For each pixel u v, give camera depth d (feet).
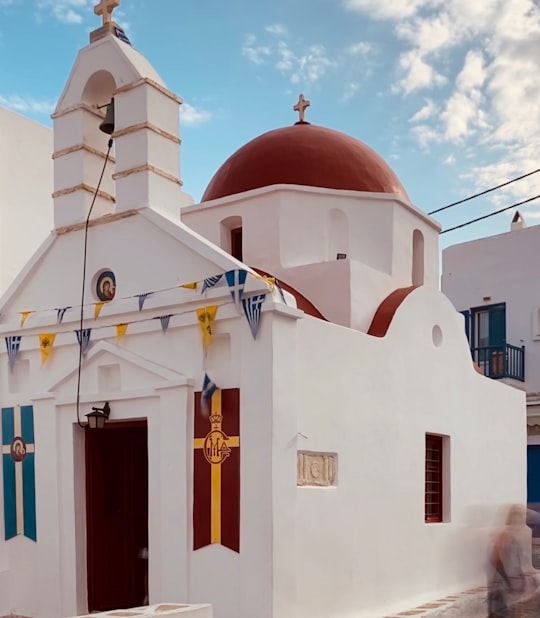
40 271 29.19
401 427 29.30
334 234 33.76
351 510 25.66
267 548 21.65
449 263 65.16
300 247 32.65
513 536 27.50
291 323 23.35
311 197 33.19
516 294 60.49
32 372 28.66
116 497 28.50
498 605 26.89
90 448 27.48
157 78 27.84
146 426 26.81
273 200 32.73
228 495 22.76
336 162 34.53
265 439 22.16
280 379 22.59
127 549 28.60
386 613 26.99
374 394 27.71
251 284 22.85
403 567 28.50
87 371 26.94
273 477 21.93
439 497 32.91
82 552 26.71
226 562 22.52
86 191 28.53
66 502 26.94
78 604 26.25
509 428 40.06
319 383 24.66
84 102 29.12
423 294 32.17
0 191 38.24
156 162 26.99
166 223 25.57
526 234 60.49
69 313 27.40
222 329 23.68
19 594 27.71
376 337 28.48
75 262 28.17
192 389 24.12
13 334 29.19
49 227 41.01
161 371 24.76
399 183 36.88
